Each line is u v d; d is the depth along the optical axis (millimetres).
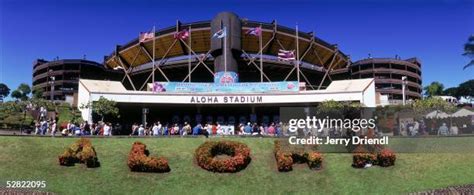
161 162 34000
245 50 90125
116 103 55938
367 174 33906
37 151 36156
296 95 57500
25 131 49938
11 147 36375
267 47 89250
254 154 36875
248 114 60250
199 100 57375
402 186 32344
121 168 34375
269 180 33531
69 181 32375
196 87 58562
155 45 89562
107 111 51844
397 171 34219
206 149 35688
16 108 55656
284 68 87500
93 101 52094
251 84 58812
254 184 33031
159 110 59906
